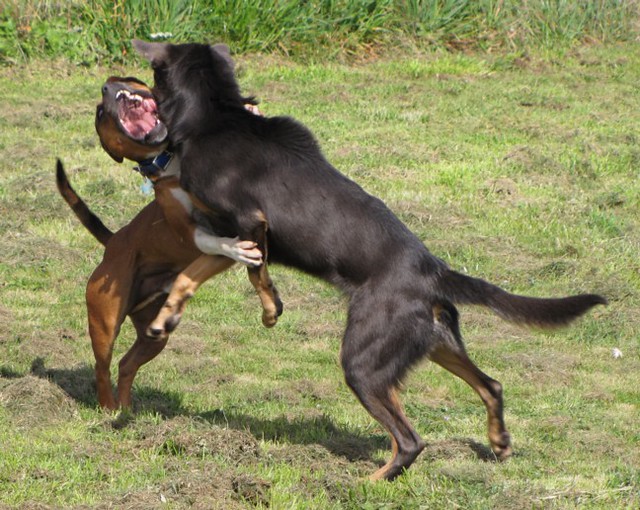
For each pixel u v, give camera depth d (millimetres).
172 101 7039
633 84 21359
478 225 13281
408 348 6711
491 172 15195
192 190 6980
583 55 23234
